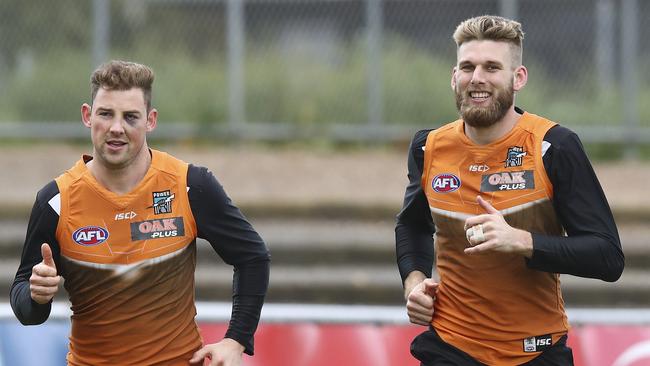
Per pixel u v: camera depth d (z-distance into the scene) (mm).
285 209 38781
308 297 33594
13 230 36844
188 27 46469
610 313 21797
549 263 15000
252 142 46156
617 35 45688
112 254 15258
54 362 21219
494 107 15312
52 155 44344
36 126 46031
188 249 15547
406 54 46625
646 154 45625
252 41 46844
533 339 15922
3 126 45781
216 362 15297
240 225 15695
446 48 46719
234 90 46219
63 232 15312
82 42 46625
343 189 40125
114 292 15320
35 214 15328
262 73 46438
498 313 15922
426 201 16719
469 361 16078
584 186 15352
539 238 14938
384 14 46625
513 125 15750
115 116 14820
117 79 14844
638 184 41188
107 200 15289
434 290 16125
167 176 15445
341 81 46469
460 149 16016
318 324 21547
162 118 45969
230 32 46312
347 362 21438
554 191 15523
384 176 42094
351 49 46688
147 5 46344
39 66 46625
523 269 15789
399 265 17156
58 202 15297
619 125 45438
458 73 15516
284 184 40656
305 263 36000
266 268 15859
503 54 15289
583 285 33594
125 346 15406
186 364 15586
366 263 36000
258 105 46281
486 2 46438
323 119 46438
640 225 38062
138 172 15375
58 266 15516
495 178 15703
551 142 15469
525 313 15906
